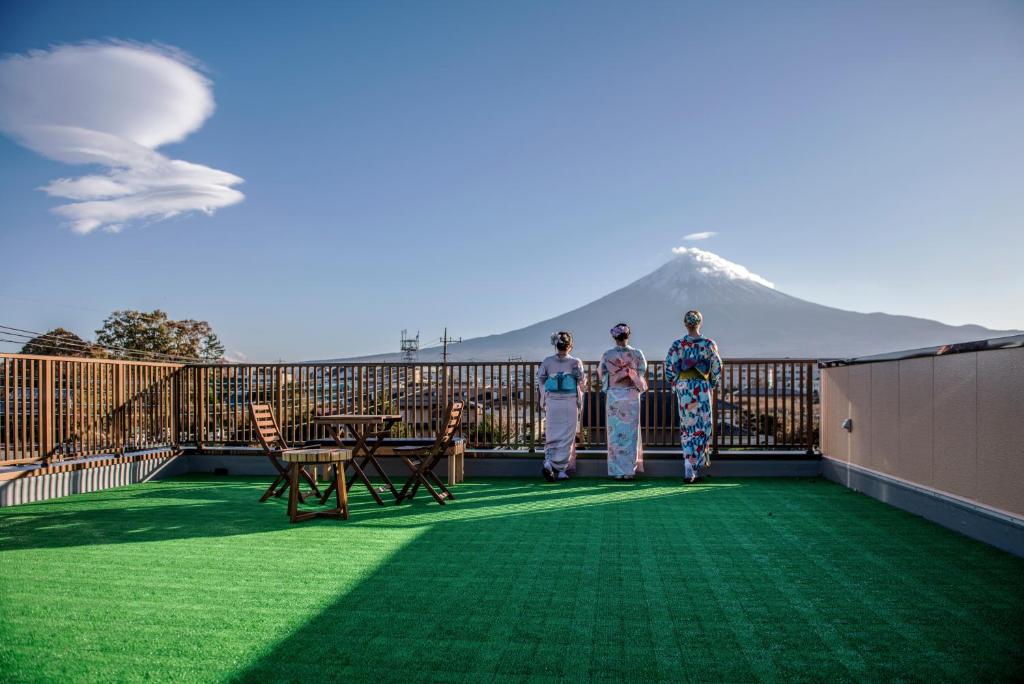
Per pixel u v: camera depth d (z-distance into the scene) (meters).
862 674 2.69
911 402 5.98
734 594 3.70
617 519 5.73
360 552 4.62
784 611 3.43
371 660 2.83
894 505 6.30
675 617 3.34
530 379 8.84
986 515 4.83
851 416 7.39
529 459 8.55
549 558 4.46
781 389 8.65
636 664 2.79
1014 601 3.58
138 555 4.56
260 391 9.16
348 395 9.02
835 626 3.22
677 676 2.68
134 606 3.52
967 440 5.08
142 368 8.60
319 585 3.87
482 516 5.88
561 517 5.82
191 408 9.26
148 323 36.44
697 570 4.18
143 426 8.60
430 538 5.04
